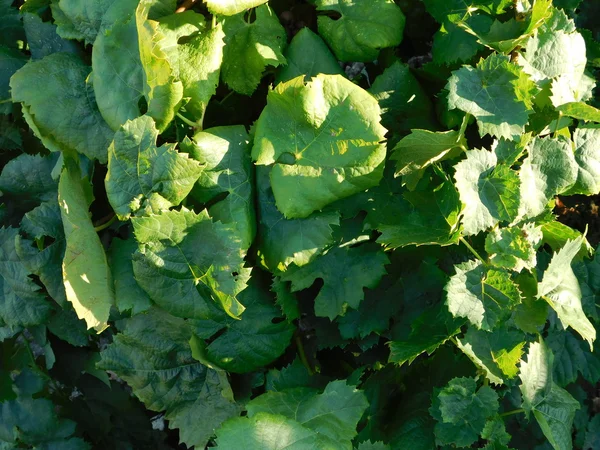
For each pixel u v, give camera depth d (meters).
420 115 0.69
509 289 0.61
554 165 0.63
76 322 0.74
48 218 0.68
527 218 0.63
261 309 0.70
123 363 0.71
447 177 0.62
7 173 0.70
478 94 0.61
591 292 0.74
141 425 0.84
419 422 0.70
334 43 0.68
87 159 0.68
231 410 0.72
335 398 0.66
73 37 0.67
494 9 0.65
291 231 0.65
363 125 0.61
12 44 0.74
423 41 0.73
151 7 0.64
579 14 0.77
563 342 0.78
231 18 0.67
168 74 0.60
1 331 0.71
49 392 0.81
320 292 0.67
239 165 0.65
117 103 0.63
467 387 0.64
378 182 0.63
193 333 0.69
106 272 0.65
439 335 0.65
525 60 0.63
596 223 0.85
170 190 0.62
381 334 0.70
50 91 0.66
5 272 0.69
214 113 0.70
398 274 0.69
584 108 0.62
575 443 0.84
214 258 0.63
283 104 0.62
